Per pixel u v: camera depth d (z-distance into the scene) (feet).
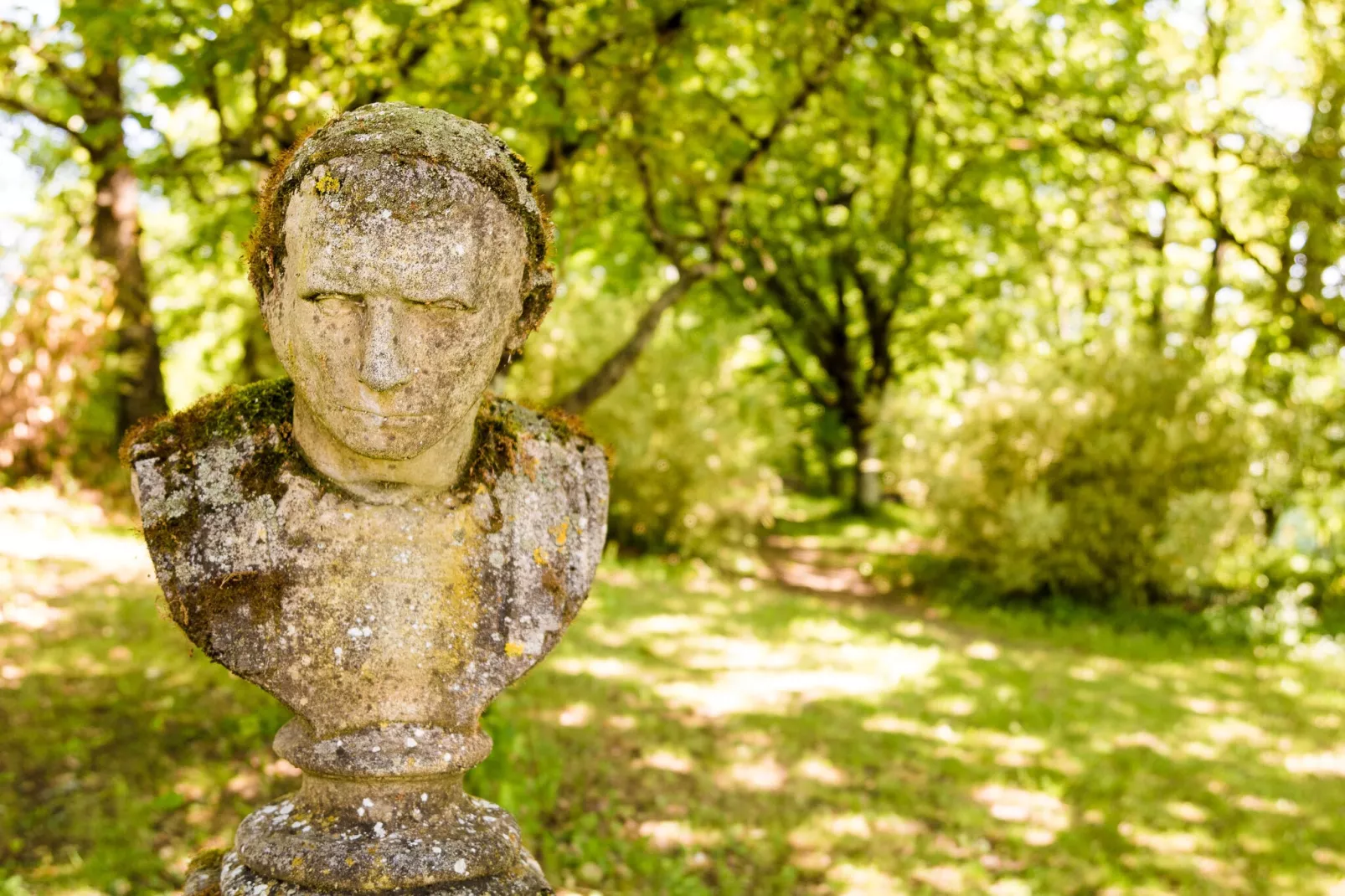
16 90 29.40
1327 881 14.82
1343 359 38.55
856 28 20.27
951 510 36.32
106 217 33.09
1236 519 33.63
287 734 6.49
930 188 43.70
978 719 21.07
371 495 6.27
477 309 5.73
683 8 17.38
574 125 16.66
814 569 41.63
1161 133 33.45
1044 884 14.21
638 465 37.09
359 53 17.31
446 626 6.39
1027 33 31.07
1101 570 34.94
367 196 5.50
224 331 43.32
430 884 6.13
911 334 55.98
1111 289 49.14
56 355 31.37
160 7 15.16
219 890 6.61
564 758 16.56
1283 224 37.60
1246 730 21.95
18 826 12.60
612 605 28.22
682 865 13.78
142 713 15.79
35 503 29.53
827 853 14.70
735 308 50.80
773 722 19.75
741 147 22.02
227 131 17.76
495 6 17.87
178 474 6.23
